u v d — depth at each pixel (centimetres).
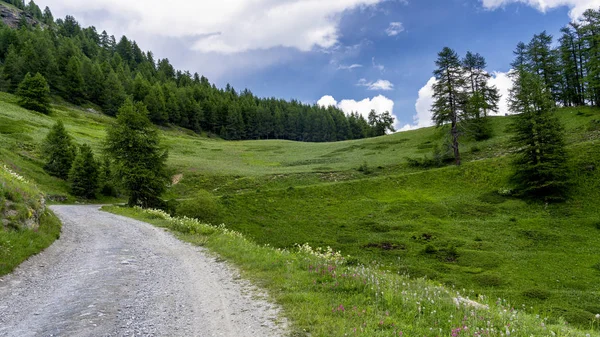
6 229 1376
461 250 3206
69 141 6456
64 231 1972
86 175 5812
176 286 1004
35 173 5684
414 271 2712
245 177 6831
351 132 18738
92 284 1031
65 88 13888
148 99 14488
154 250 1606
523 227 3719
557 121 4597
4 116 8006
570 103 8369
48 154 6153
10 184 1705
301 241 3759
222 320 720
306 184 6331
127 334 651
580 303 2034
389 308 739
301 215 4722
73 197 5550
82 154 5888
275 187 6266
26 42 14438
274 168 7962
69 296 912
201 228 2181
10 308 816
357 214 4694
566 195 4234
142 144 4300
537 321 708
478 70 8644
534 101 4691
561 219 3772
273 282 992
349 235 3912
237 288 965
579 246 3130
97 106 14662
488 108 8262
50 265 1270
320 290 897
